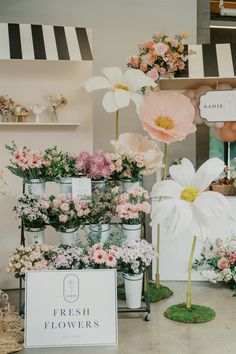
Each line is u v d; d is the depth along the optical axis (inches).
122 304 175.5
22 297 181.3
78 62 194.2
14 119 192.2
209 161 161.0
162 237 194.7
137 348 150.3
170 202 156.4
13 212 191.5
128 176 164.4
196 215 155.1
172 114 170.9
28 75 192.5
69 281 149.5
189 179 160.7
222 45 197.3
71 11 213.8
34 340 148.0
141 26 217.5
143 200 172.1
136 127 219.5
